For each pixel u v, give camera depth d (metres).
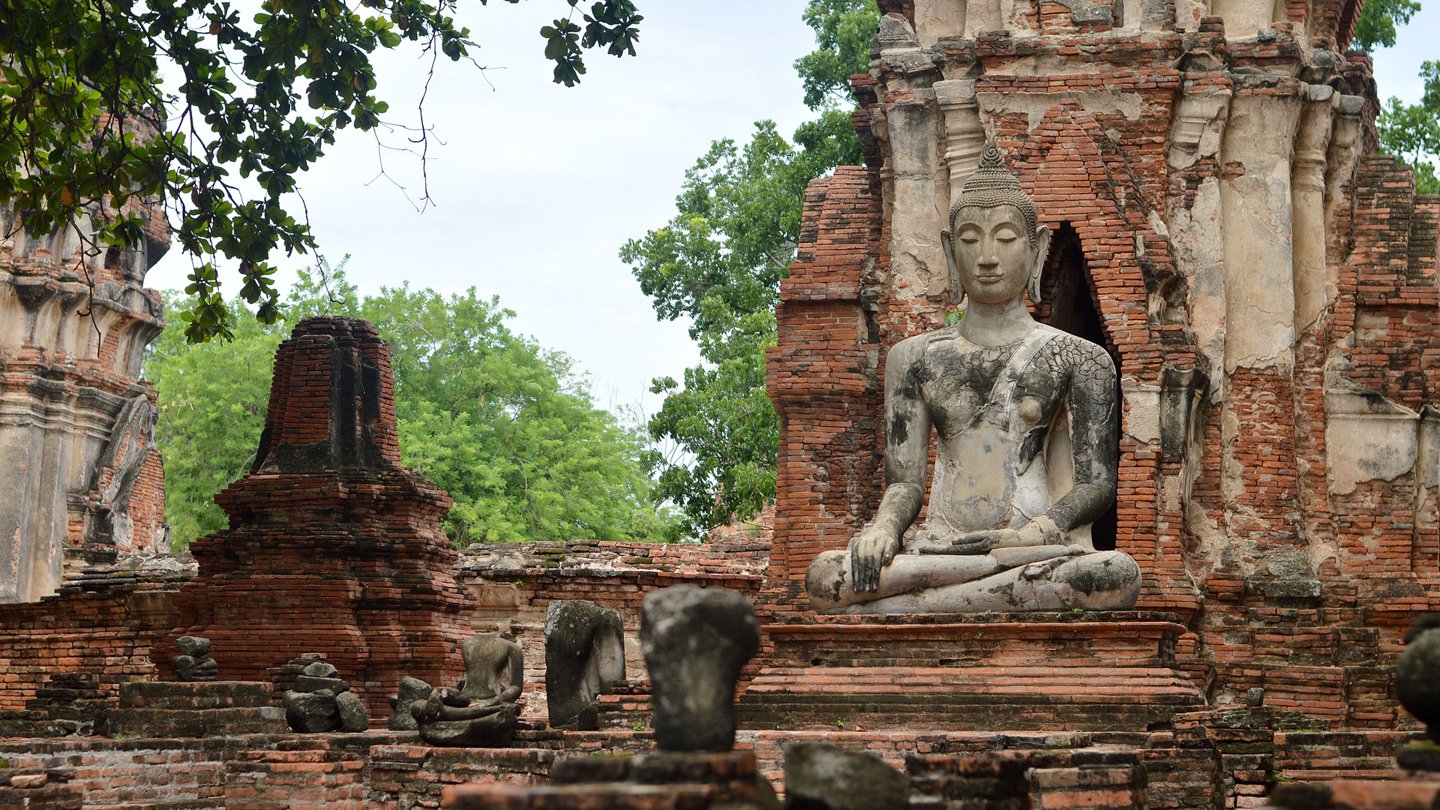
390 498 23.34
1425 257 20.00
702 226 36.84
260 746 14.36
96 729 16.34
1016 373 14.94
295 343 24.23
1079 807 9.77
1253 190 19.66
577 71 18.28
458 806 6.07
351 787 13.20
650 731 13.39
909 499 14.98
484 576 24.22
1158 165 19.39
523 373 46.94
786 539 20.44
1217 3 20.28
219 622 22.59
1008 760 8.83
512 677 14.43
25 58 18.67
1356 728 17.86
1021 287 15.27
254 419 45.47
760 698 13.46
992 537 14.12
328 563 22.64
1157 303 19.02
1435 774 6.29
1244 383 19.36
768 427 32.78
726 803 6.16
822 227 21.27
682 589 6.95
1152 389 18.58
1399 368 19.75
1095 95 19.58
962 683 13.19
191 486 44.56
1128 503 18.38
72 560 30.34
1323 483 19.39
